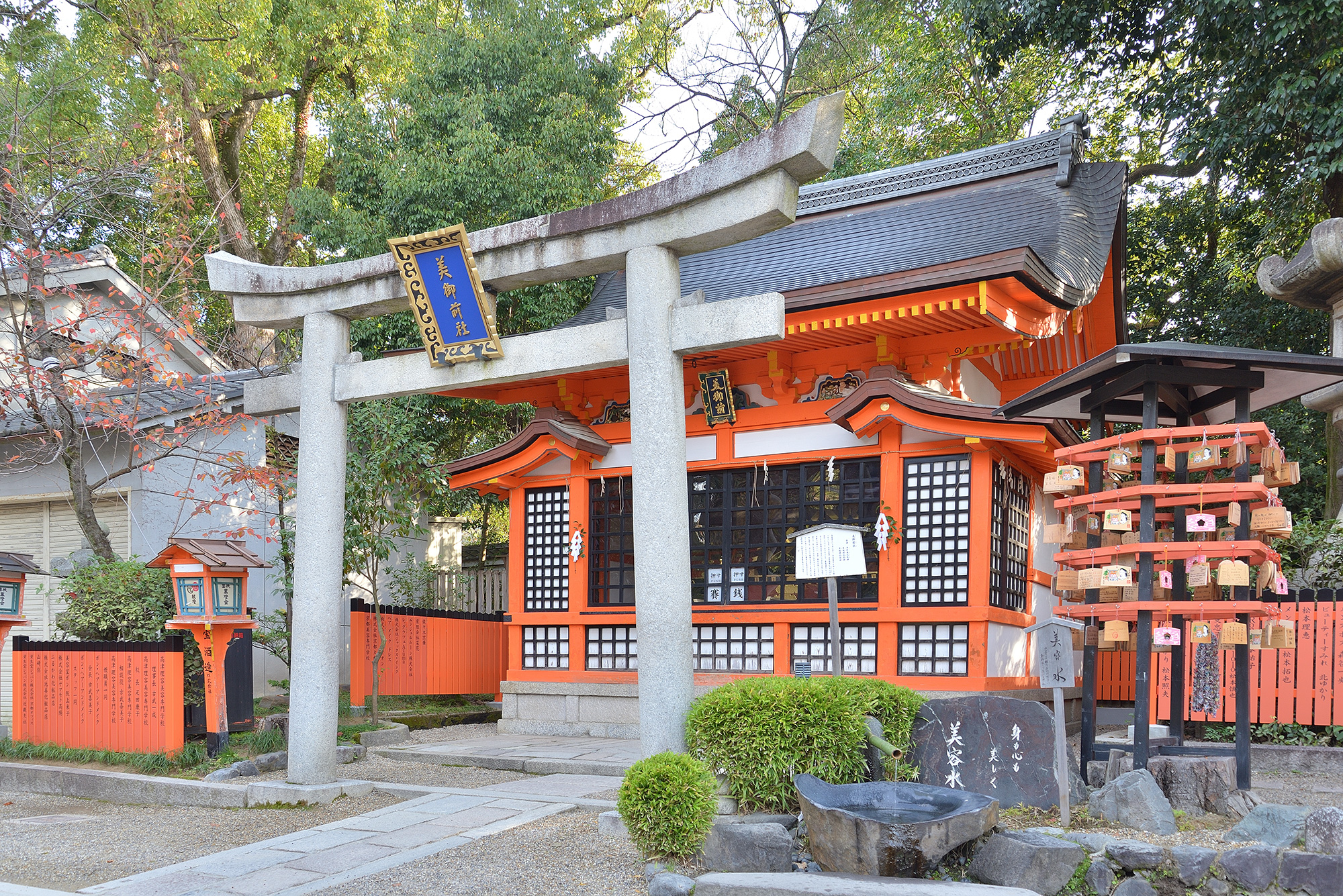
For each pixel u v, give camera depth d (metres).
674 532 5.91
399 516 10.77
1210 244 17.09
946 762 5.52
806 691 5.40
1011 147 10.63
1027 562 9.42
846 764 5.27
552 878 4.98
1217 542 5.51
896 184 11.14
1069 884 4.45
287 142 21.95
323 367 7.62
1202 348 5.48
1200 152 13.54
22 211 10.70
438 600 15.17
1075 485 6.08
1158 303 17.70
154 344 12.84
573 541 10.15
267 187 21.42
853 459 8.98
